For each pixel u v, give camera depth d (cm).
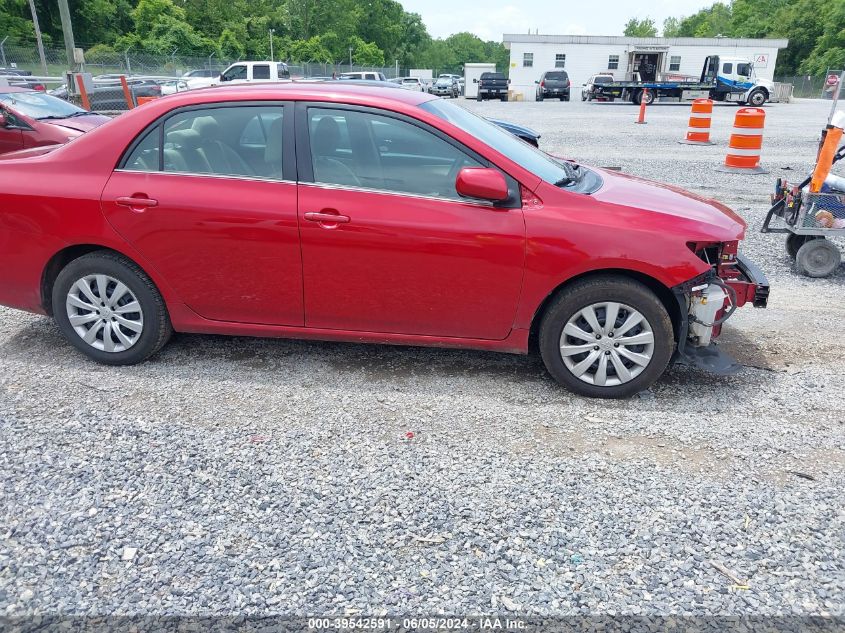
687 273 355
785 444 334
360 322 389
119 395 380
